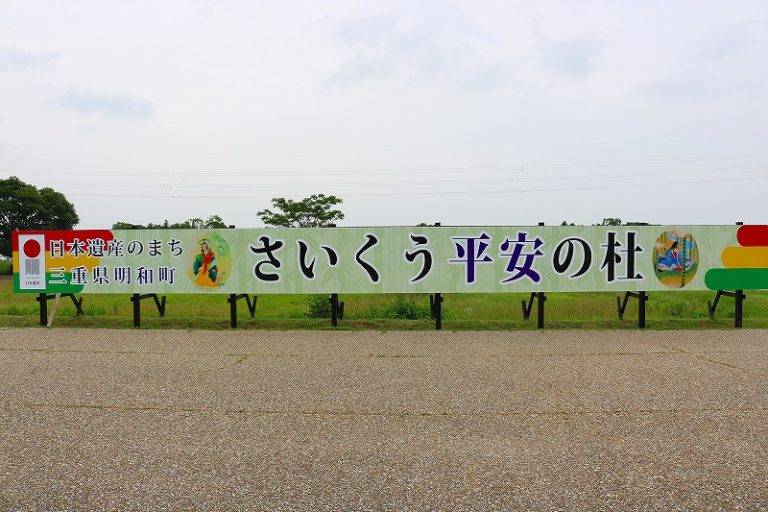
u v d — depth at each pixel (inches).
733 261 456.1
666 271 455.5
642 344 382.0
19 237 468.1
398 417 229.0
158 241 462.6
